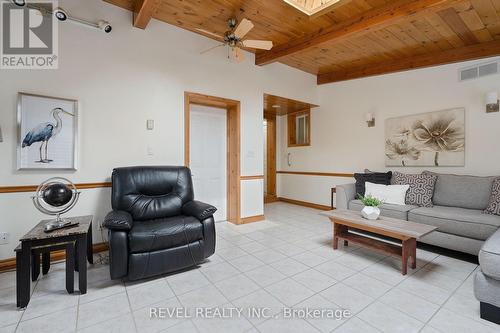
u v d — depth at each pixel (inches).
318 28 128.6
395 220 103.0
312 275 90.0
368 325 63.0
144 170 108.1
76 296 76.0
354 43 140.0
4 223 93.2
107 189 113.1
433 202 130.2
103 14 110.7
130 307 70.7
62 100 101.9
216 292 78.6
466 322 64.2
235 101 155.2
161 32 126.4
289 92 186.5
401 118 161.2
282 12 115.3
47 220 89.9
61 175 103.0
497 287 62.7
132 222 90.9
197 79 138.7
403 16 99.9
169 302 73.3
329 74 199.6
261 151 170.2
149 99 123.3
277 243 123.9
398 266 97.5
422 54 149.6
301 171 229.1
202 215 97.3
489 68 127.9
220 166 166.4
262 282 85.0
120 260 80.2
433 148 147.0
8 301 73.1
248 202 164.2
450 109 140.4
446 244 106.1
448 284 83.6
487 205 113.2
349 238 110.3
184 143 133.8
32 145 96.6
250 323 63.9
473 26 115.3
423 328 61.9
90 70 108.2
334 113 200.1
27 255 70.2
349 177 191.0
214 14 119.0
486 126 128.6
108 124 112.7
